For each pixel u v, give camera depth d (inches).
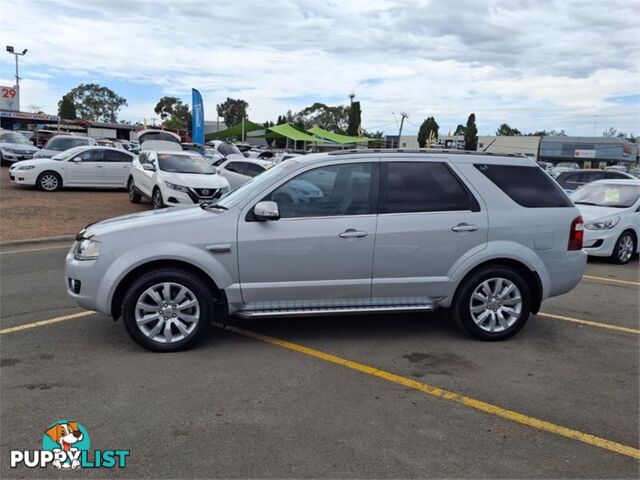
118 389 158.7
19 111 2493.8
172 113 4175.7
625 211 393.4
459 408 152.4
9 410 145.0
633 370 183.2
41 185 692.1
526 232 203.9
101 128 2364.7
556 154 2896.2
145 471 120.1
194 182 516.4
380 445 132.0
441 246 197.3
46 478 117.2
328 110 3334.2
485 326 206.5
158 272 183.9
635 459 129.3
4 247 375.2
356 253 191.9
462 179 203.8
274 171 204.1
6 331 207.6
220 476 118.6
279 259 188.2
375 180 197.9
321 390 161.6
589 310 258.1
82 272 183.9
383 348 198.2
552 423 145.3
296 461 124.5
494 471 122.6
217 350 191.9
